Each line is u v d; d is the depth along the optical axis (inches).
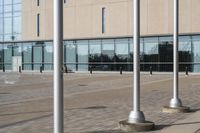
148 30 2080.5
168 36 2023.9
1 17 2679.6
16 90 948.6
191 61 1964.8
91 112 545.3
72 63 2365.9
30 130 414.9
